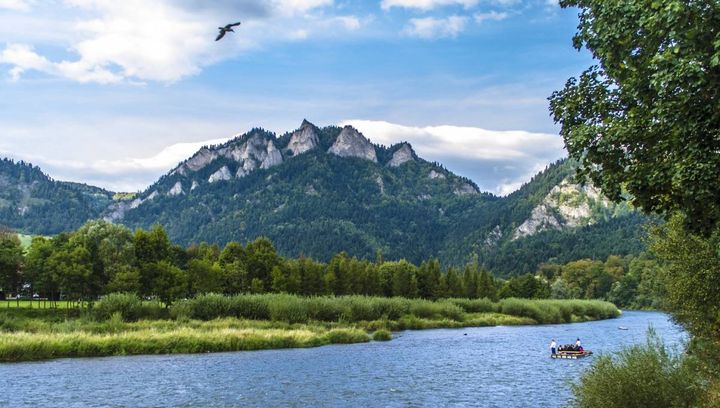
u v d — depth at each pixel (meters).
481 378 49.72
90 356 62.06
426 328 108.88
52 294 102.12
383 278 156.00
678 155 13.59
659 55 12.63
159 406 37.62
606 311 148.00
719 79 12.08
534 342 82.06
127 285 91.88
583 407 23.69
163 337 67.56
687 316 35.03
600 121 16.50
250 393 42.03
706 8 12.02
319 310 98.31
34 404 37.84
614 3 14.34
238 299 93.31
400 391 43.34
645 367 22.72
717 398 21.45
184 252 125.88
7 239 107.56
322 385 45.59
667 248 30.70
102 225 101.75
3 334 64.81
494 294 172.12
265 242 131.50
